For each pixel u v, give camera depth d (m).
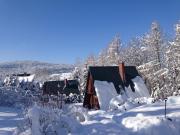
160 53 57.22
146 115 14.17
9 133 13.30
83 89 69.75
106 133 11.83
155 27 58.09
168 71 48.34
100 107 34.34
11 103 32.84
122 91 37.38
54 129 11.96
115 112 18.88
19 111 25.23
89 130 12.23
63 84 70.56
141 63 68.50
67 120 12.71
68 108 15.90
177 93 43.62
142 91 38.72
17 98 33.72
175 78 47.75
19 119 18.27
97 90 35.97
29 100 30.53
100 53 91.19
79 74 91.88
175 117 12.99
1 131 13.84
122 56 73.25
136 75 41.25
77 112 14.95
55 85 69.94
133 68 42.34
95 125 12.80
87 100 39.03
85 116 14.88
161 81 51.56
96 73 38.28
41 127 11.99
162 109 15.41
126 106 21.34
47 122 12.33
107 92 36.12
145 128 11.91
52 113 12.95
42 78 147.50
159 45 57.47
